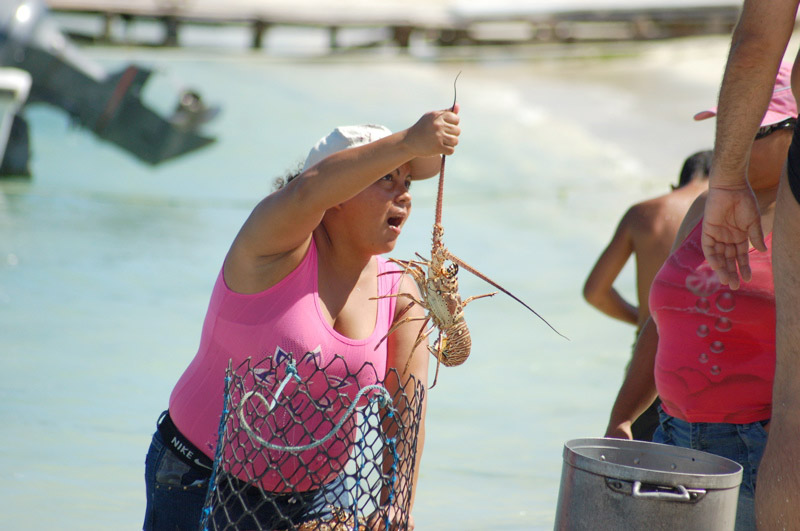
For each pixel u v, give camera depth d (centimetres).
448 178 5128
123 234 3688
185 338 2422
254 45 8875
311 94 7231
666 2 9712
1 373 2044
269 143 5906
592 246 3809
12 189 4453
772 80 915
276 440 950
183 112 5056
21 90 4469
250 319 956
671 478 834
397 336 1051
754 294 1020
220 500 895
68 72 4909
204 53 8488
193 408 990
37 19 4875
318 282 978
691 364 1051
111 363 2172
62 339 2330
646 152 5875
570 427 1867
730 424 1038
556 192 4900
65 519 1361
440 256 977
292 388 948
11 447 1638
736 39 925
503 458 1678
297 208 902
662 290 1085
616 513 846
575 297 2998
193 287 2966
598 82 7975
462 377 2188
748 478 1025
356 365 974
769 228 1053
